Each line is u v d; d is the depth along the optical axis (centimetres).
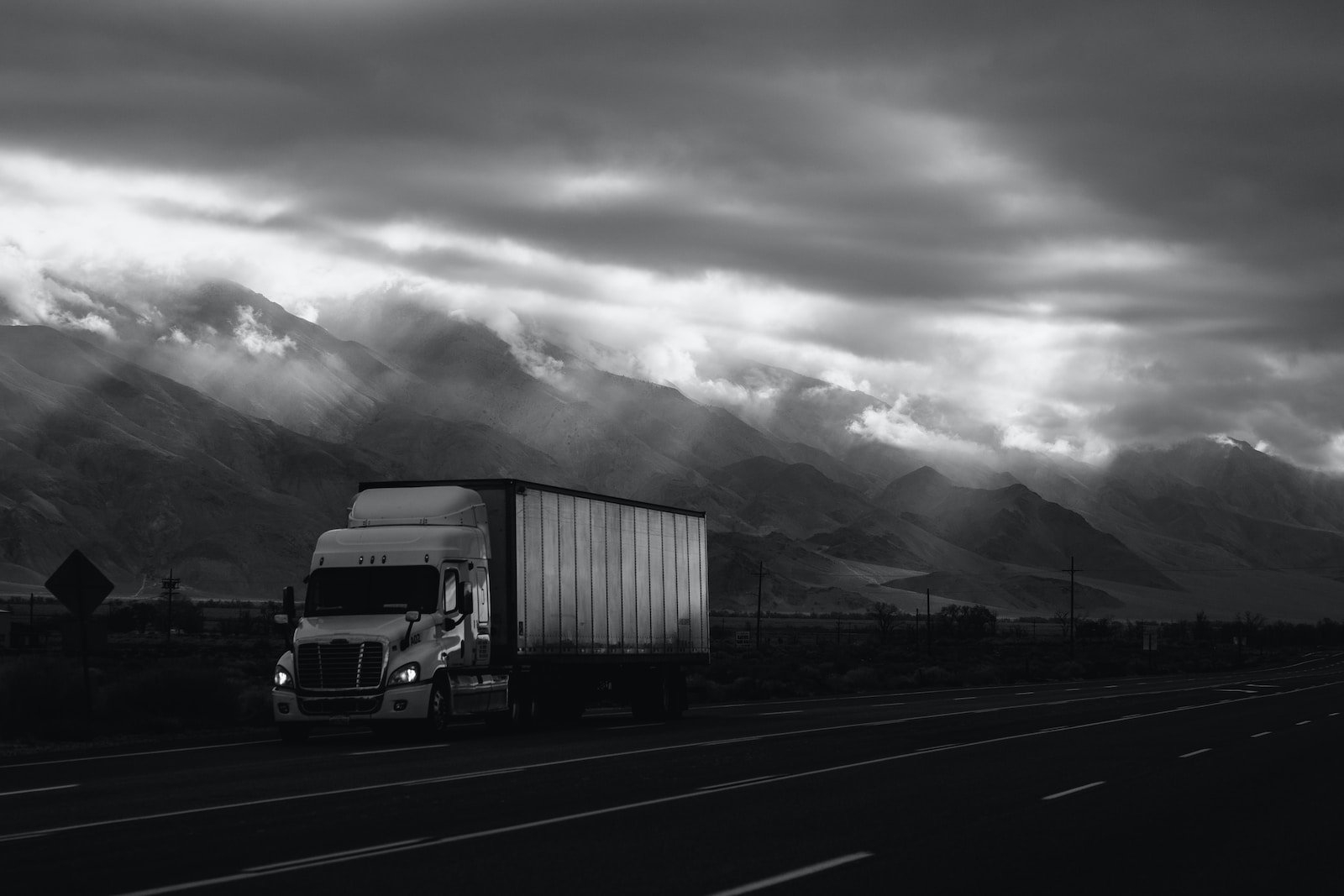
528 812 1753
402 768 2345
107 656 8281
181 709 3694
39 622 11331
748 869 1346
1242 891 1287
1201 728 3638
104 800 1859
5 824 1625
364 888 1223
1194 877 1354
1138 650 17350
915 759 2595
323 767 2359
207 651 9781
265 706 3988
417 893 1205
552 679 3634
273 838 1517
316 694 2917
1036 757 2670
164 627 14962
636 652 4009
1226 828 1703
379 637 2933
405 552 3117
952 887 1273
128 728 3316
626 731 3409
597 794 1966
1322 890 1296
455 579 3153
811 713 4419
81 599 3284
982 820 1741
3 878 1270
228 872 1299
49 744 2956
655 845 1491
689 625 4375
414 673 2952
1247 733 3447
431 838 1524
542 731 3412
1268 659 16038
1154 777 2320
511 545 3391
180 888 1220
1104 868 1391
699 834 1576
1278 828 1709
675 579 4312
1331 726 3731
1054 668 10538
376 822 1652
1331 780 2288
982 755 2714
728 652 12006
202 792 1962
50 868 1320
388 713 2914
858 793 2014
